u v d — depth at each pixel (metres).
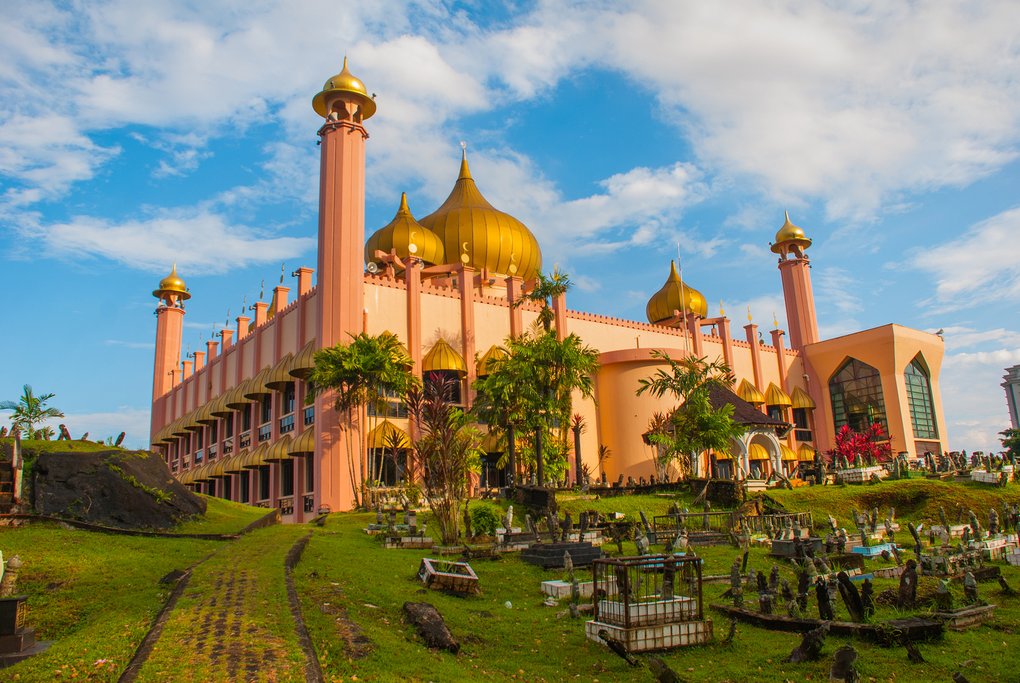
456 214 60.25
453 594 18.75
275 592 16.05
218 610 14.48
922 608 18.25
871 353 67.44
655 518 31.69
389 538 25.56
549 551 22.69
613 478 53.94
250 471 53.78
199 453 64.50
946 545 28.09
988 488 43.12
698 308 74.19
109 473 26.88
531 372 41.19
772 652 14.73
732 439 51.16
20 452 26.09
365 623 15.05
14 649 13.30
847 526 37.66
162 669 11.04
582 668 13.85
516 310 53.59
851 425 69.12
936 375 70.88
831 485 45.16
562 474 45.69
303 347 46.81
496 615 17.23
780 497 41.41
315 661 11.65
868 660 14.34
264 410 53.47
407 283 48.88
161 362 75.81
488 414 41.97
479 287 57.62
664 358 52.50
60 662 12.08
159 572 19.36
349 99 47.31
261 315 57.22
